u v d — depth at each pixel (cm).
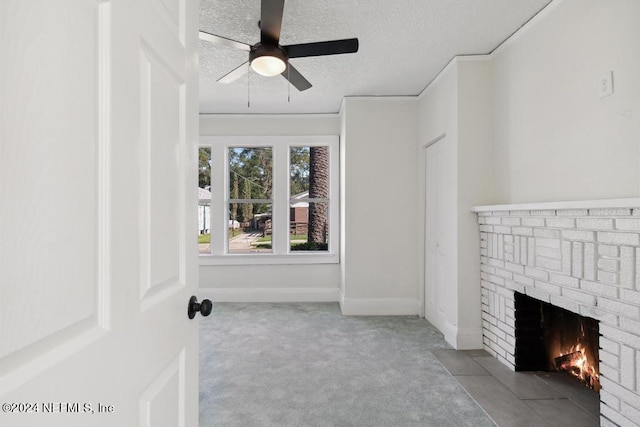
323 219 450
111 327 54
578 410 191
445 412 191
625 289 154
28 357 39
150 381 69
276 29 196
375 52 278
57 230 43
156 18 72
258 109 424
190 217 94
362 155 384
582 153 191
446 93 305
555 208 189
